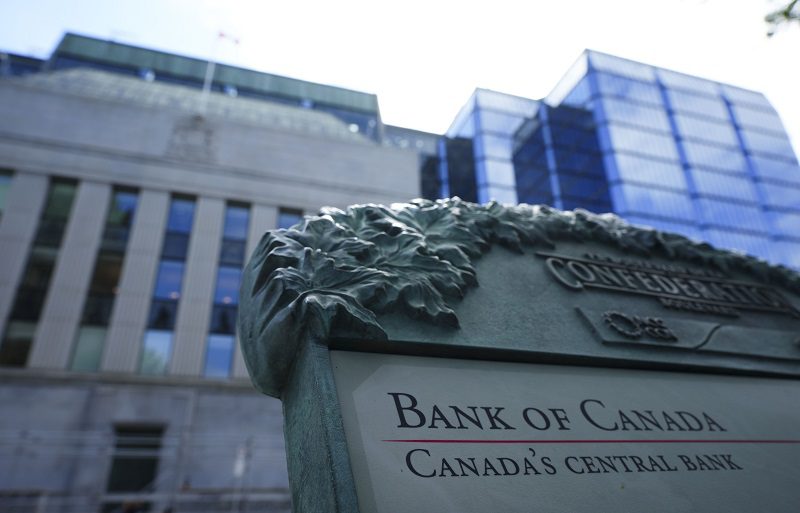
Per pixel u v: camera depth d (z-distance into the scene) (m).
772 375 1.86
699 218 25.23
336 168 19.70
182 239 16.83
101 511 12.43
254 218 17.78
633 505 1.17
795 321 2.34
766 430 1.56
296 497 1.19
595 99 26.70
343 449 1.08
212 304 16.05
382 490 1.04
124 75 26.47
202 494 12.80
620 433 1.37
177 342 15.17
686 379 1.73
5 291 14.57
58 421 13.29
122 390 14.05
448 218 2.11
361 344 1.37
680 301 2.19
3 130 16.39
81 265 15.42
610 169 25.31
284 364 1.38
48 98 17.25
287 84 29.27
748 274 2.71
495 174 24.75
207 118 18.80
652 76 28.30
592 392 1.51
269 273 1.53
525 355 1.53
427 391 1.31
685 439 1.43
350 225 1.88
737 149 27.84
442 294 1.64
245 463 13.72
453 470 1.12
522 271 2.01
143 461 13.34
